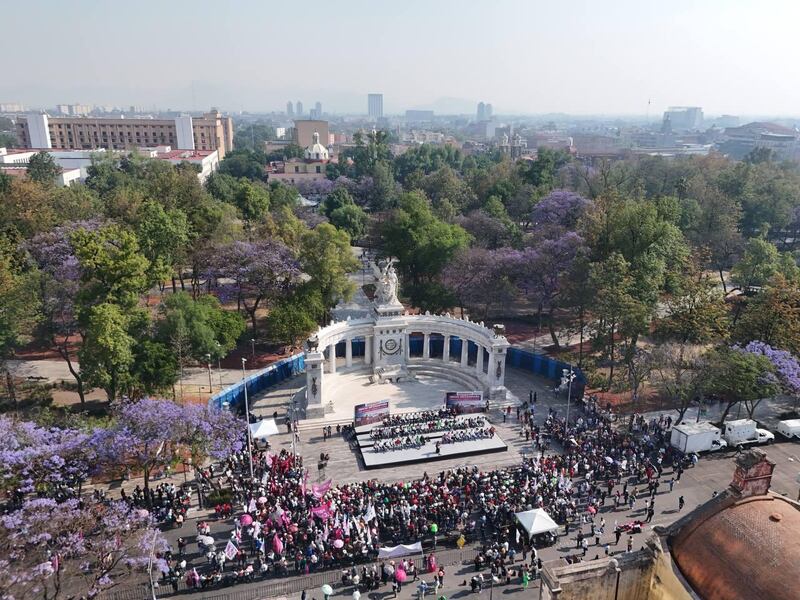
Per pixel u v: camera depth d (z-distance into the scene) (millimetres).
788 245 140625
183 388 69500
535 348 85875
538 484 49812
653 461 55062
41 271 70062
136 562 34906
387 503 46875
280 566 40781
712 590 23297
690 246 108188
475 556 42969
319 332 68875
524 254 89312
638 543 44094
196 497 49438
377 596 39000
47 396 64625
